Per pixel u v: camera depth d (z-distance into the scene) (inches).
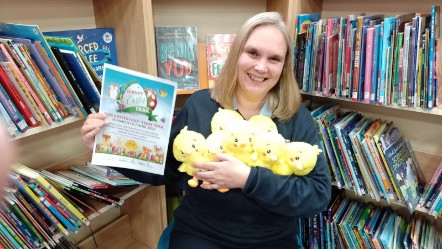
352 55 49.1
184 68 57.8
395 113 60.7
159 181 45.1
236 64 42.1
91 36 51.8
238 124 38.7
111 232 67.4
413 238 53.0
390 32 45.5
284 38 40.9
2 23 40.4
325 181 40.2
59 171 53.2
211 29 67.7
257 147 37.4
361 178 54.3
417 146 59.7
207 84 60.4
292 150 37.9
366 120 60.8
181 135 39.9
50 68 39.1
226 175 36.4
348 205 64.9
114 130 38.5
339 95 52.3
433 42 42.3
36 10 48.9
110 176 52.7
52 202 42.9
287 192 37.1
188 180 42.1
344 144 53.6
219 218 40.4
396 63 45.7
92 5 56.1
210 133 43.1
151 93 38.9
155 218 63.1
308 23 57.3
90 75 42.9
